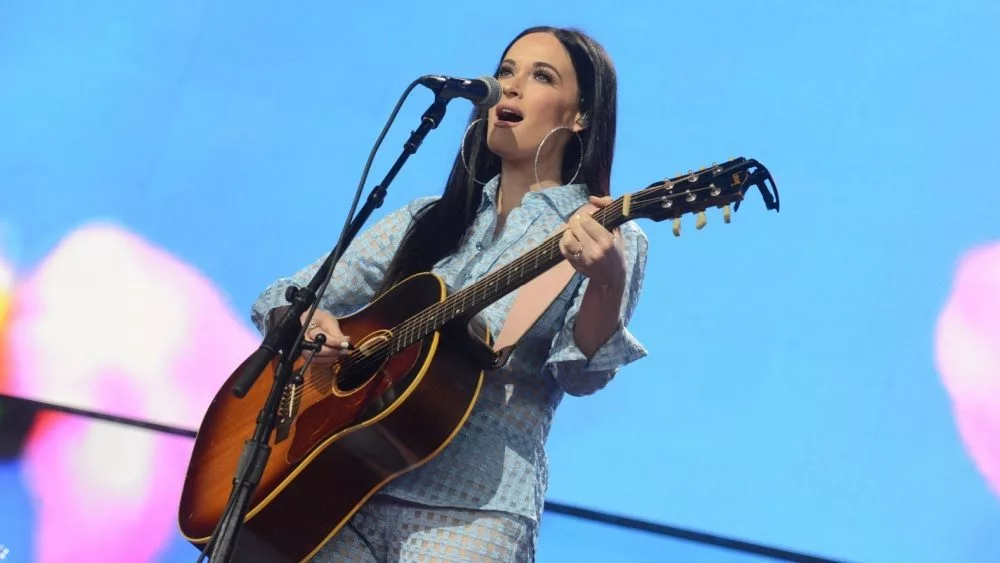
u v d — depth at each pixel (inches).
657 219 222.5
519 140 266.1
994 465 368.5
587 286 232.2
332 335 257.6
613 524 402.3
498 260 257.9
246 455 219.3
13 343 475.5
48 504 415.2
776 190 212.4
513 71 271.3
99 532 405.7
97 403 463.5
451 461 240.5
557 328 247.0
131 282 477.4
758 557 386.3
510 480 239.8
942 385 378.9
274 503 245.8
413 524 239.8
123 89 503.5
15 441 448.5
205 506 263.9
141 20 511.2
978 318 380.2
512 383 245.3
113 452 446.0
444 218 274.8
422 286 256.7
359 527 250.7
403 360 244.5
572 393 245.0
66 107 506.0
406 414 237.3
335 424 246.5
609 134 271.3
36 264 485.7
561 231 228.2
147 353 467.2
